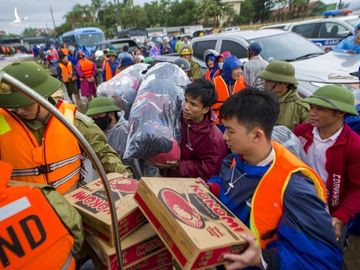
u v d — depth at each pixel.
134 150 1.90
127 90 2.82
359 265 2.19
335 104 1.76
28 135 1.44
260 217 1.18
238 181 1.31
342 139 1.84
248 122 1.18
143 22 60.78
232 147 1.25
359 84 3.49
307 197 1.11
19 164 1.44
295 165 1.19
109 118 2.73
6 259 0.94
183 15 58.34
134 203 1.30
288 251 1.10
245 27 37.31
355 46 5.03
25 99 1.29
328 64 4.90
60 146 1.49
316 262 1.08
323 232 1.09
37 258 0.99
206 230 1.06
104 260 1.20
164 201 1.13
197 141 2.12
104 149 1.73
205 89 2.04
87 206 1.30
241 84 4.15
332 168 1.88
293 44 6.10
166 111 2.04
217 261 1.02
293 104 2.66
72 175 1.58
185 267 0.99
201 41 7.51
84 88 9.70
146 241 1.26
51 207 1.06
